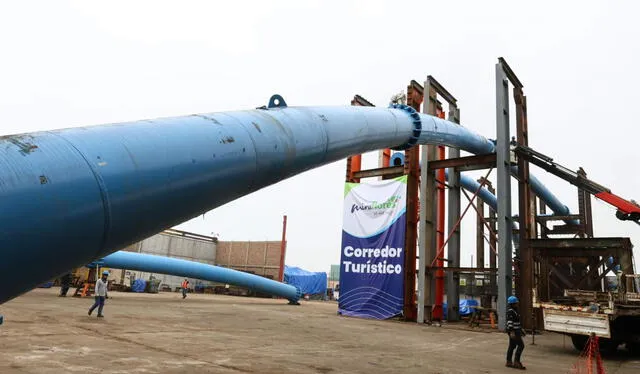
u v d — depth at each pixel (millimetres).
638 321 14469
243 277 37906
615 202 20734
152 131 3561
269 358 10281
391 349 13250
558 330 14656
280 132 4957
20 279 2654
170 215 3611
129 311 20266
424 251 23594
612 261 17250
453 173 29047
